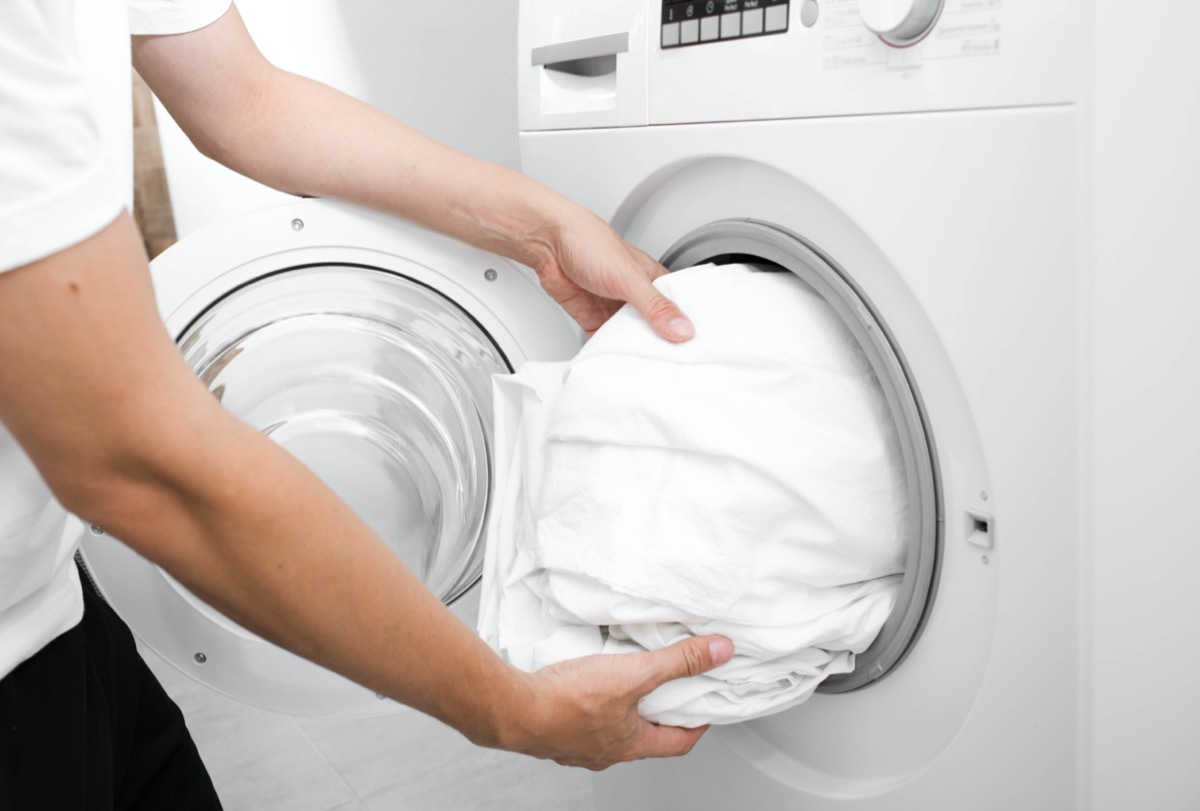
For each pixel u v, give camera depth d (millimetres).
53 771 618
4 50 355
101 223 389
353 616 496
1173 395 589
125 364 402
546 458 810
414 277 958
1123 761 632
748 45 743
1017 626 652
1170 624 621
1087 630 607
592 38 897
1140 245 563
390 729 1535
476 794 1382
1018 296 600
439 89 1485
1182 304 579
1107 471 585
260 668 1008
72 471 413
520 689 633
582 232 855
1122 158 550
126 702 754
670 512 699
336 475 1028
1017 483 627
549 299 972
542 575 808
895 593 768
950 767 730
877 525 726
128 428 409
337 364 1002
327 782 1423
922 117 628
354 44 1444
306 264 944
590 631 765
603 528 717
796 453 696
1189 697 636
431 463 1029
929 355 683
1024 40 569
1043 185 575
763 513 695
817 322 761
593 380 750
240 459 448
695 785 988
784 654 722
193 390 439
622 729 716
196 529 449
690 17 791
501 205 885
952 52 604
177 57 844
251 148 894
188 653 1000
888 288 698
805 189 746
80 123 389
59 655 647
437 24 1460
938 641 729
